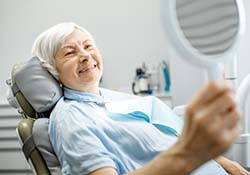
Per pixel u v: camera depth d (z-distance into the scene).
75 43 1.29
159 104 1.39
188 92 2.24
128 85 2.73
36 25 2.85
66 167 1.04
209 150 0.49
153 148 1.18
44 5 2.82
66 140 1.05
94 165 0.97
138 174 0.64
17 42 2.90
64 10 2.79
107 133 1.15
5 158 2.57
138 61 2.71
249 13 2.11
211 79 0.63
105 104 1.32
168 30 0.60
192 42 0.61
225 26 0.62
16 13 2.87
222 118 0.47
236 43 0.63
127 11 2.69
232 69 1.32
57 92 1.32
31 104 1.32
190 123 0.49
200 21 0.61
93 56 1.32
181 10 0.60
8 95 1.45
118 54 2.74
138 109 1.31
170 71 2.32
